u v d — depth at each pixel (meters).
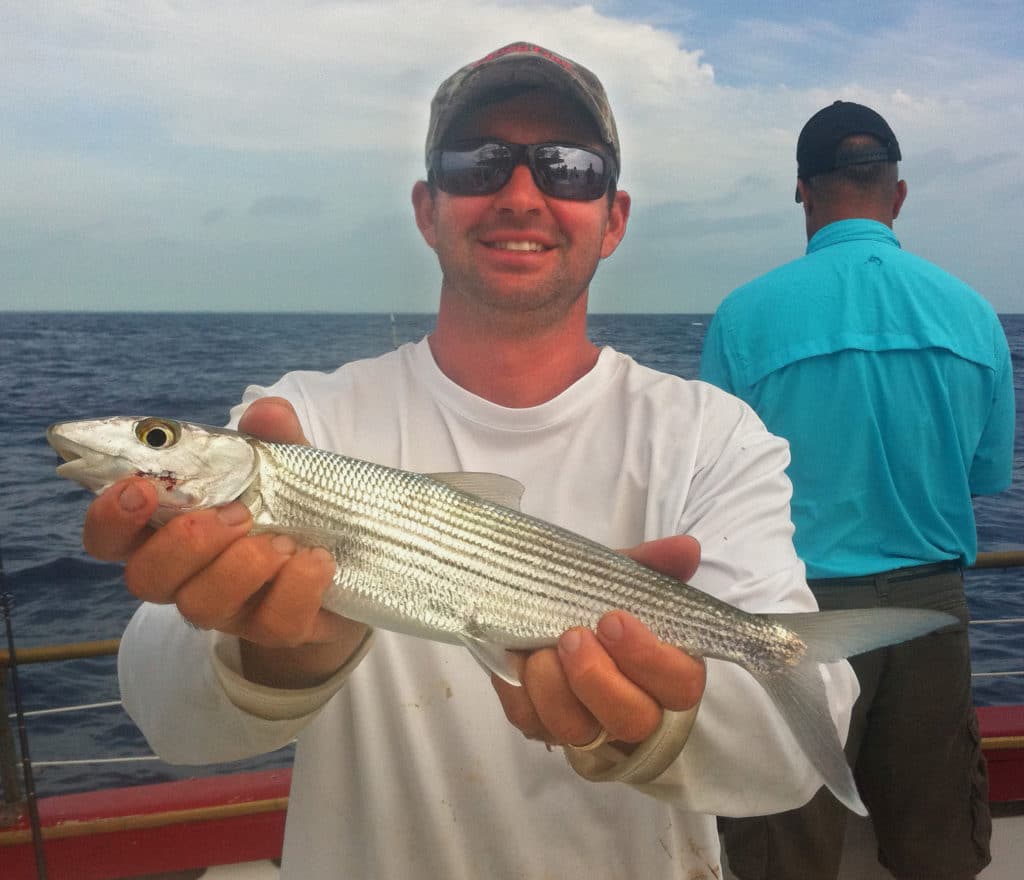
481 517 0.70
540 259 0.75
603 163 0.75
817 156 1.27
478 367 0.79
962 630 1.18
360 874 0.73
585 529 0.76
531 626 0.69
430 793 0.71
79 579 3.08
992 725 1.32
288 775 1.20
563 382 0.80
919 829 1.17
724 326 1.28
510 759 0.72
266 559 0.55
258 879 1.12
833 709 0.70
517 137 0.75
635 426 0.79
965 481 1.17
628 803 0.73
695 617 0.68
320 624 0.62
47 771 2.03
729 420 0.80
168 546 0.52
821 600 1.18
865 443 1.16
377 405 0.81
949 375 1.14
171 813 1.11
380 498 0.69
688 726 0.60
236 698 0.62
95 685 2.42
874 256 1.18
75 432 0.65
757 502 0.75
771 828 1.13
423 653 0.73
